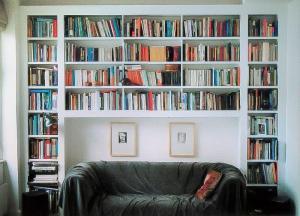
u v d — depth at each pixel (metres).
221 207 3.65
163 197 3.94
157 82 4.41
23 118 4.39
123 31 4.37
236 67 4.41
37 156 4.45
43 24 4.38
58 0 4.52
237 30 4.36
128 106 4.42
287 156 4.29
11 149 4.30
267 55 4.33
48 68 4.46
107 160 4.64
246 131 4.35
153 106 4.42
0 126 4.30
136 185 4.25
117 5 4.33
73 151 4.64
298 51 3.94
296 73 4.00
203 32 4.36
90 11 4.33
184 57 4.39
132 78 4.41
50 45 4.45
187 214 3.64
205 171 4.24
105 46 4.54
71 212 3.66
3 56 4.26
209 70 4.39
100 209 3.68
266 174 4.38
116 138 4.63
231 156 4.60
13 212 4.33
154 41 4.51
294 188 4.05
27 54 4.37
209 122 4.61
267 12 4.29
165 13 4.33
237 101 4.38
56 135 4.43
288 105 4.26
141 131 4.64
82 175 3.73
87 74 4.43
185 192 4.20
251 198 4.13
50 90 4.44
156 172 4.28
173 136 4.61
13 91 4.27
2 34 4.25
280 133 4.35
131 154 4.62
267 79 4.35
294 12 4.06
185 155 4.61
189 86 4.37
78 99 4.43
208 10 4.31
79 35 4.39
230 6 4.29
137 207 3.68
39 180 4.35
